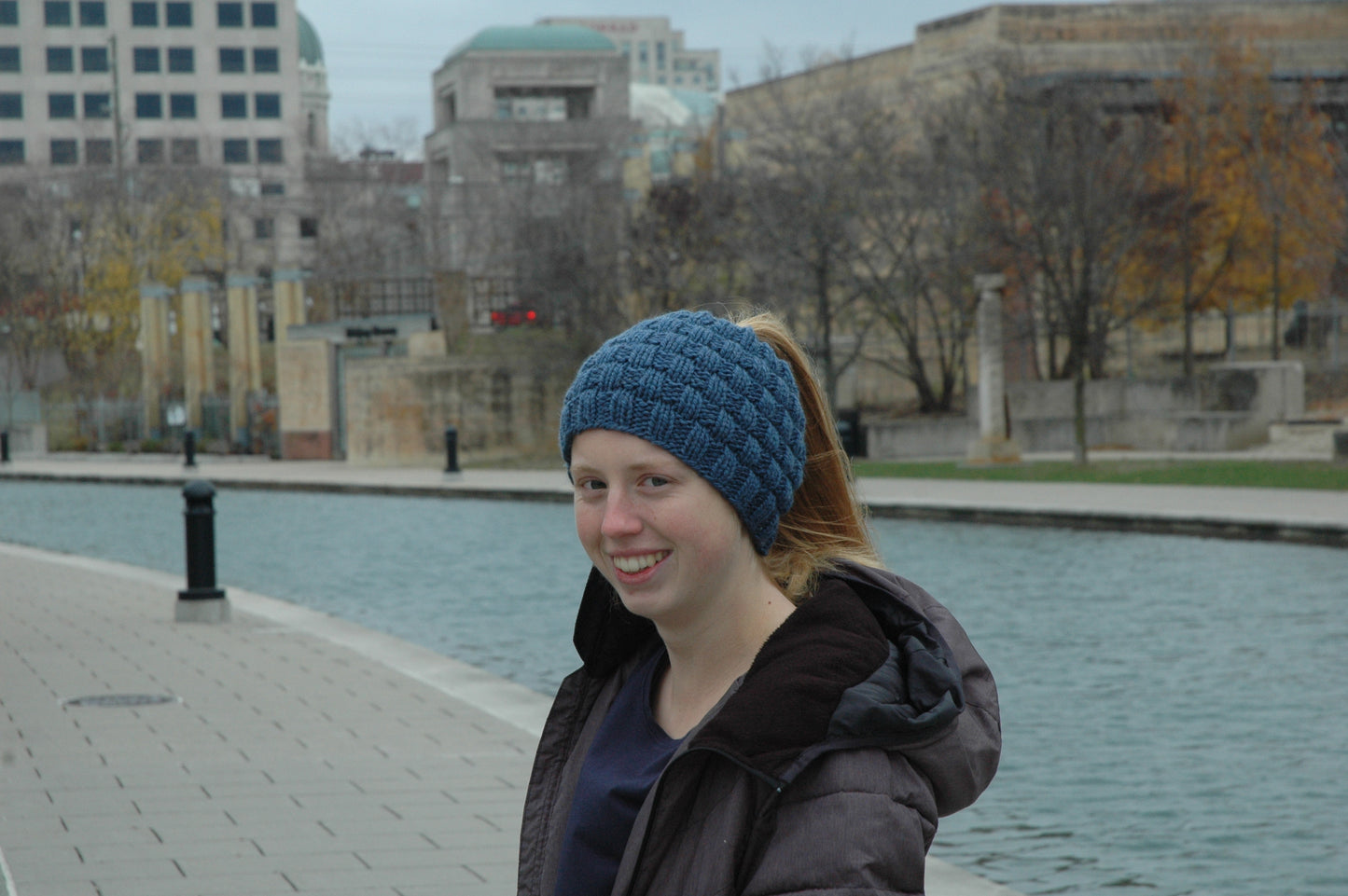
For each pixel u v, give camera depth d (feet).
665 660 6.46
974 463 101.60
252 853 19.15
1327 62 172.14
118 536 74.84
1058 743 25.46
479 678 32.04
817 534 6.36
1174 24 166.50
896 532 65.00
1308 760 23.94
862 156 127.75
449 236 213.05
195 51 380.17
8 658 35.24
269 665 33.96
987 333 101.76
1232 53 143.02
